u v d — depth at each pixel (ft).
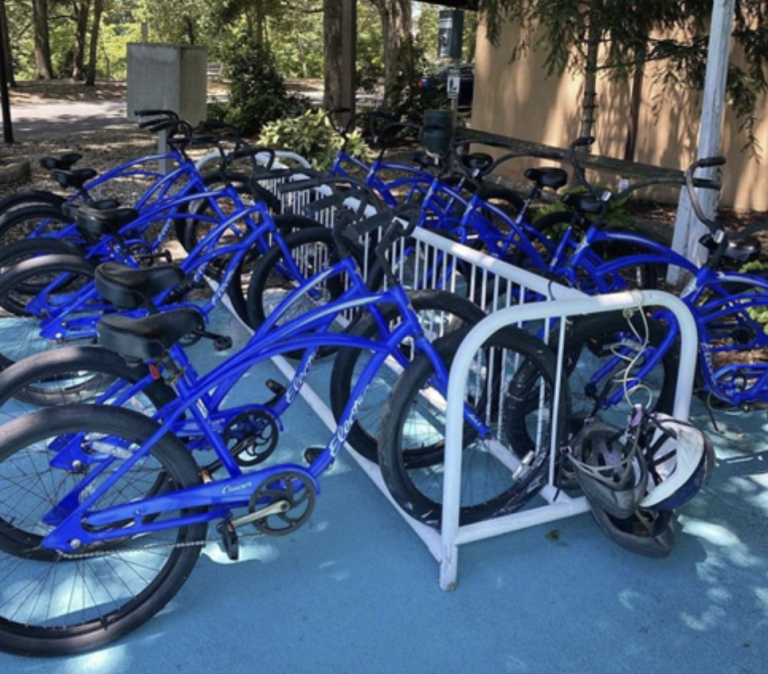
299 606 7.37
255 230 11.47
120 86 77.00
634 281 15.97
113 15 122.01
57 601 7.34
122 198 23.41
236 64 44.57
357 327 8.75
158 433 6.75
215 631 7.05
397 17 50.52
